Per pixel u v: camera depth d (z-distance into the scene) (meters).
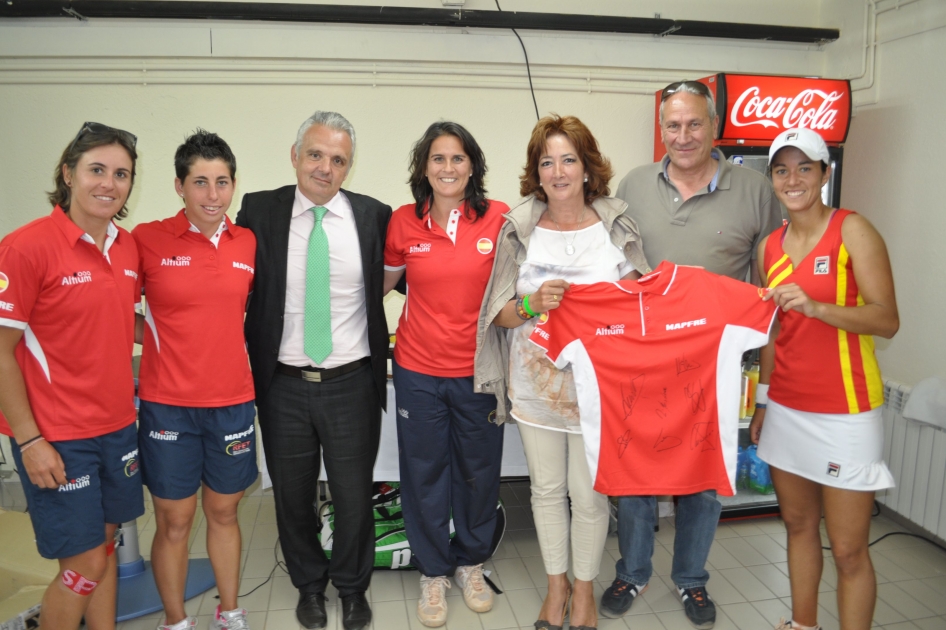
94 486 1.74
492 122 3.42
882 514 3.17
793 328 1.88
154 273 1.86
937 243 2.92
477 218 2.13
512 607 2.44
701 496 2.25
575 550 2.19
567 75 3.44
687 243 2.18
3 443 3.37
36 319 1.63
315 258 2.05
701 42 3.52
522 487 3.56
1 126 3.11
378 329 2.20
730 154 3.05
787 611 2.42
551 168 1.95
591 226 2.06
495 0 3.30
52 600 1.78
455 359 2.17
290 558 2.34
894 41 3.13
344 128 2.00
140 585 2.51
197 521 3.09
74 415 1.68
